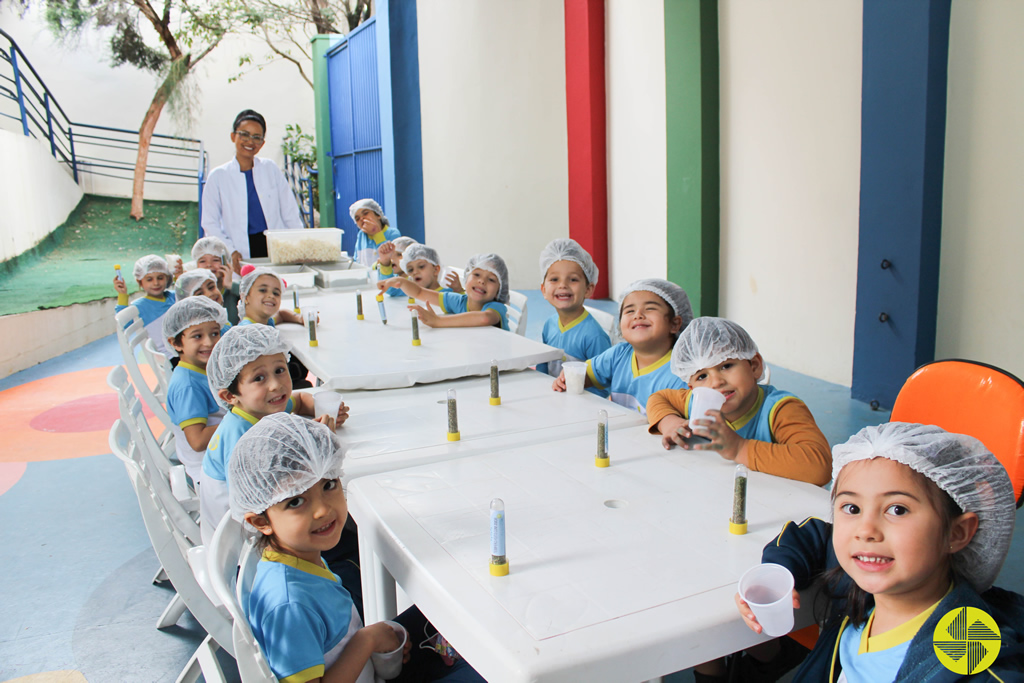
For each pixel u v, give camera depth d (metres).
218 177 5.25
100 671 2.10
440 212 8.84
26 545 2.88
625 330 2.21
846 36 4.07
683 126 5.45
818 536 1.19
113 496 3.36
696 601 1.05
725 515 1.33
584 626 0.99
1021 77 3.17
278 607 1.15
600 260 7.66
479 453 1.71
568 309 2.91
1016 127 3.22
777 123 4.71
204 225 5.29
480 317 3.23
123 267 9.11
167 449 3.46
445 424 1.93
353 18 11.34
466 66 8.16
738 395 1.69
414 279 3.95
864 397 4.07
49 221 8.07
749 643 1.04
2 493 3.40
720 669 1.49
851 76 4.07
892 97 3.64
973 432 1.50
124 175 10.20
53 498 3.34
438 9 8.25
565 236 8.38
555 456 1.66
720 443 1.56
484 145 8.28
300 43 11.23
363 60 9.67
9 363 5.72
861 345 4.05
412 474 1.56
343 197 11.13
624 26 6.76
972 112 3.40
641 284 2.19
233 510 1.24
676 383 2.15
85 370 5.89
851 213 4.21
